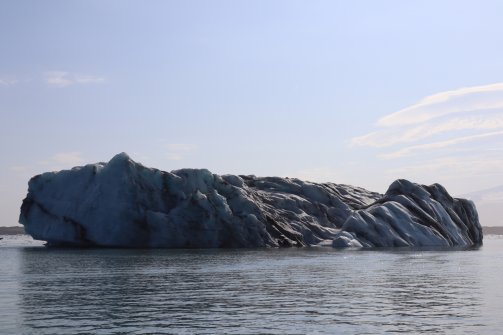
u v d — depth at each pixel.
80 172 86.69
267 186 109.00
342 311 27.22
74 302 30.14
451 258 65.81
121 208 81.81
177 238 84.25
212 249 83.31
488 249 90.69
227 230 87.38
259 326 23.53
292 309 27.83
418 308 28.14
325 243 94.50
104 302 30.16
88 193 84.31
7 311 27.22
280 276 43.97
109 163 84.00
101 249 82.25
